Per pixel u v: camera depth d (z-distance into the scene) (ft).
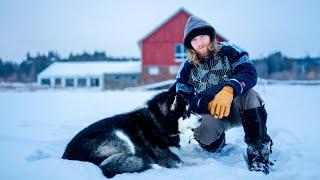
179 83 13.04
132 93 60.75
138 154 11.31
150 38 92.32
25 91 85.35
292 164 11.02
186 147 14.06
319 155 12.07
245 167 11.12
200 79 12.76
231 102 11.27
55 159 10.44
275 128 18.07
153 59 92.43
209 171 9.96
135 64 148.15
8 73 233.55
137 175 9.66
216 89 11.53
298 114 25.55
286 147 13.46
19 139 15.10
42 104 38.27
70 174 9.29
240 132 17.65
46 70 152.66
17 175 9.18
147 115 12.31
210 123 12.46
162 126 12.35
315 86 81.56
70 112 28.48
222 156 12.96
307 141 14.75
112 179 9.29
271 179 9.44
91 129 11.41
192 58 12.35
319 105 32.55
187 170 10.28
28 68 237.04
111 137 11.16
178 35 92.02
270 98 41.39
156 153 12.01
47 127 19.65
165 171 10.26
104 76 128.26
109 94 58.29
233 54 11.81
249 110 11.05
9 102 41.86
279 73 157.58
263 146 10.79
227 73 12.17
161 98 12.66
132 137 11.56
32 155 11.78
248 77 11.00
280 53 173.58
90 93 65.92
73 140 11.37
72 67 154.20
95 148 10.87
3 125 20.56
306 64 164.04
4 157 11.09
